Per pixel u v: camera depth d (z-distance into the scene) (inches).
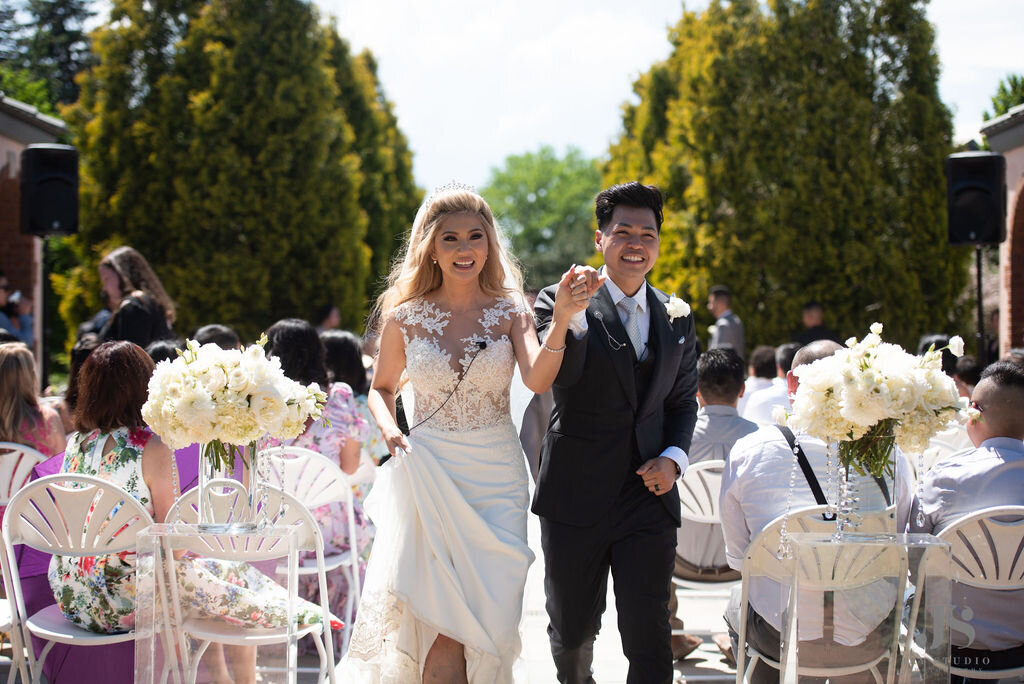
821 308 505.0
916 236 549.0
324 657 133.8
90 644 135.0
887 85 561.9
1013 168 418.6
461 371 130.3
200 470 118.8
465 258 131.0
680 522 133.3
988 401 135.4
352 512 179.5
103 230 576.7
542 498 132.0
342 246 604.7
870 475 110.7
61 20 941.2
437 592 125.3
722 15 598.9
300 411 118.8
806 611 111.7
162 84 577.9
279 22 590.9
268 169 581.9
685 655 183.5
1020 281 425.7
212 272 566.9
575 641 132.3
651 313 134.2
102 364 137.5
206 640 118.3
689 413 136.3
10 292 459.2
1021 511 122.7
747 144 561.3
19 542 135.6
